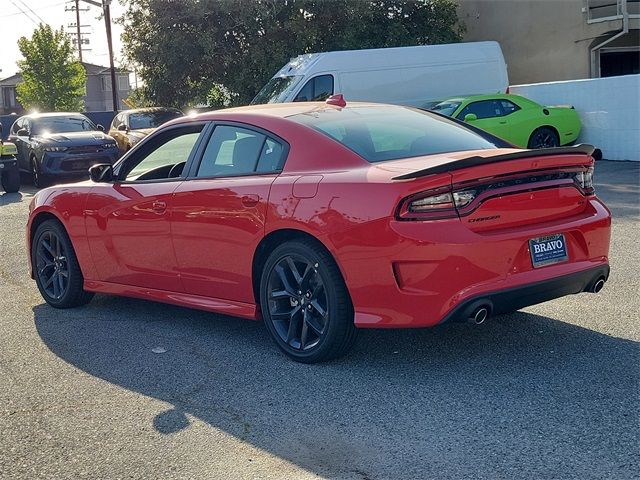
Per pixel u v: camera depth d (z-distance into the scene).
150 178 5.83
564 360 4.57
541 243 4.40
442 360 4.70
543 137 16.86
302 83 18.23
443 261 4.11
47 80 52.53
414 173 4.16
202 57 24.58
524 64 26.06
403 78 19.00
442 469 3.32
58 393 4.48
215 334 5.55
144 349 5.27
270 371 4.69
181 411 4.14
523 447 3.47
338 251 4.40
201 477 3.37
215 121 5.44
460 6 27.89
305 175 4.71
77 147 17.59
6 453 3.71
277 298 4.85
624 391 4.05
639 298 5.84
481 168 4.21
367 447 3.58
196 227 5.22
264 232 4.79
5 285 7.48
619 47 24.22
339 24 25.55
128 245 5.77
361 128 4.98
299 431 3.80
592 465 3.27
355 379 4.46
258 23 24.27
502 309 4.30
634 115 16.33
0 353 5.31
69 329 5.86
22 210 13.54
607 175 13.98
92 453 3.66
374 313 4.36
